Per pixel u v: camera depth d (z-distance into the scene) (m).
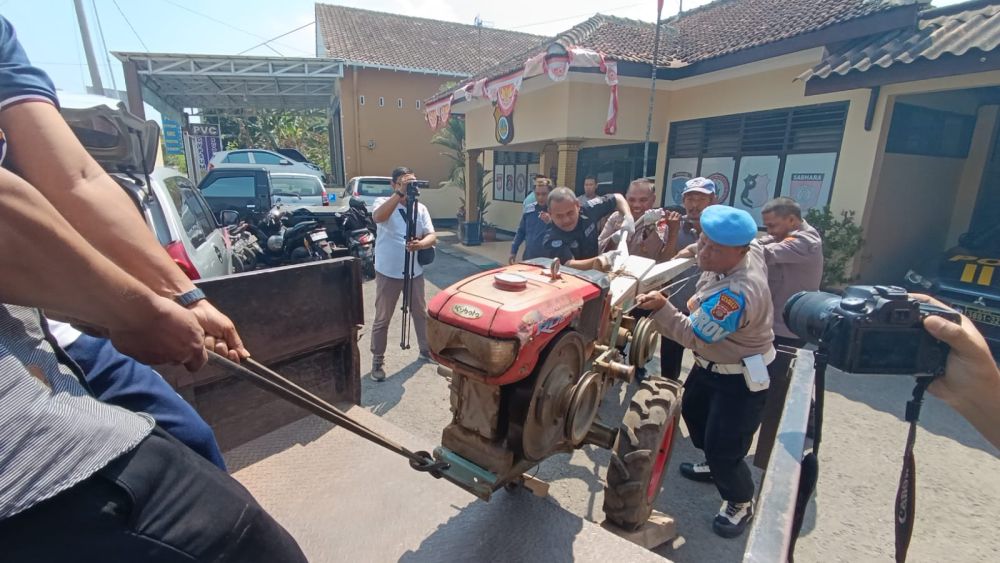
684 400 2.88
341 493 1.95
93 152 2.97
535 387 1.81
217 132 18.84
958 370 1.10
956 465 3.35
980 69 4.87
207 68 15.49
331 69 16.75
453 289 1.90
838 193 6.90
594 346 2.19
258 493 1.94
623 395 4.28
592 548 1.72
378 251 4.44
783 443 1.12
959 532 2.76
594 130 8.54
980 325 5.15
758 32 7.94
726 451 2.59
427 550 1.70
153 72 15.16
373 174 18.16
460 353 1.80
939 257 6.46
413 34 20.44
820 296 1.38
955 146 7.43
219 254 4.52
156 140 3.40
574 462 3.34
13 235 0.68
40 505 0.71
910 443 1.19
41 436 0.72
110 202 1.06
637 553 1.69
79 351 1.10
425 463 1.73
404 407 4.01
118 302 0.80
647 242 4.15
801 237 3.39
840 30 6.32
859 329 1.14
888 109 6.29
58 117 1.04
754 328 2.47
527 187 13.29
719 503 3.01
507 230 14.27
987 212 7.48
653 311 2.64
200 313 1.15
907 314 1.12
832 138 6.99
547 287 1.96
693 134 8.86
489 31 22.42
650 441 2.21
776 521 0.87
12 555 0.72
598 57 7.14
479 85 8.64
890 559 2.56
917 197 7.16
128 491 0.77
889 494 3.05
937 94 6.80
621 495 2.21
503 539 1.75
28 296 0.73
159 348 0.90
